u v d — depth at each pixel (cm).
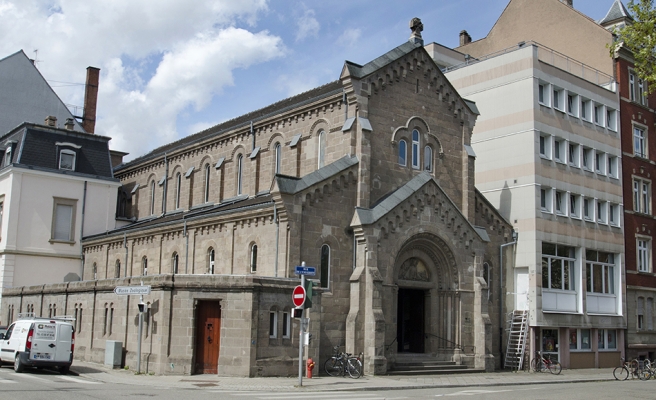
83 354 3472
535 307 4153
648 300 5238
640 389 2923
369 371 3119
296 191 3167
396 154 3662
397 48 3772
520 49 4462
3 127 6122
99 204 5284
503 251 4266
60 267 5047
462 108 4050
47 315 4012
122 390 2189
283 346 2841
